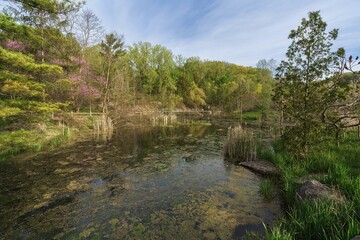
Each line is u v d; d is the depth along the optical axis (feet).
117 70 81.10
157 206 16.20
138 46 151.02
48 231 12.96
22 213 15.16
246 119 99.19
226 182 21.29
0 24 28.86
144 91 136.15
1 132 31.14
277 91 24.50
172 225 13.50
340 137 22.25
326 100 19.60
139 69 148.25
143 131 60.34
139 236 12.33
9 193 18.49
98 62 81.35
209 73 197.77
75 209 15.76
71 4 44.52
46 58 45.98
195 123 82.48
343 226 9.75
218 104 160.35
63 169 25.13
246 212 15.06
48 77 44.57
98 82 73.67
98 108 80.79
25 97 36.09
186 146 39.83
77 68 58.65
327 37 21.16
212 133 57.31
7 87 26.02
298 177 19.12
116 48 76.79
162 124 78.79
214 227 13.20
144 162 28.84
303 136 22.35
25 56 27.48
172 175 23.57
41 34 42.60
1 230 13.05
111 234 12.57
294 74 23.44
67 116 53.11
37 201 17.04
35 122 40.27
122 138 47.65
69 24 55.36
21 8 40.22
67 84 47.16
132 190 19.38
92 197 17.85
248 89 132.36
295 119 23.20
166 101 126.93
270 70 185.16
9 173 23.56
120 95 76.18
